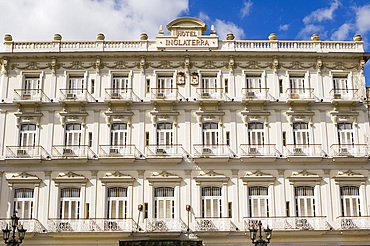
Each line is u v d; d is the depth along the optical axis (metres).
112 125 39.69
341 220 36.88
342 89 40.56
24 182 37.88
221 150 38.59
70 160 38.00
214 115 39.66
